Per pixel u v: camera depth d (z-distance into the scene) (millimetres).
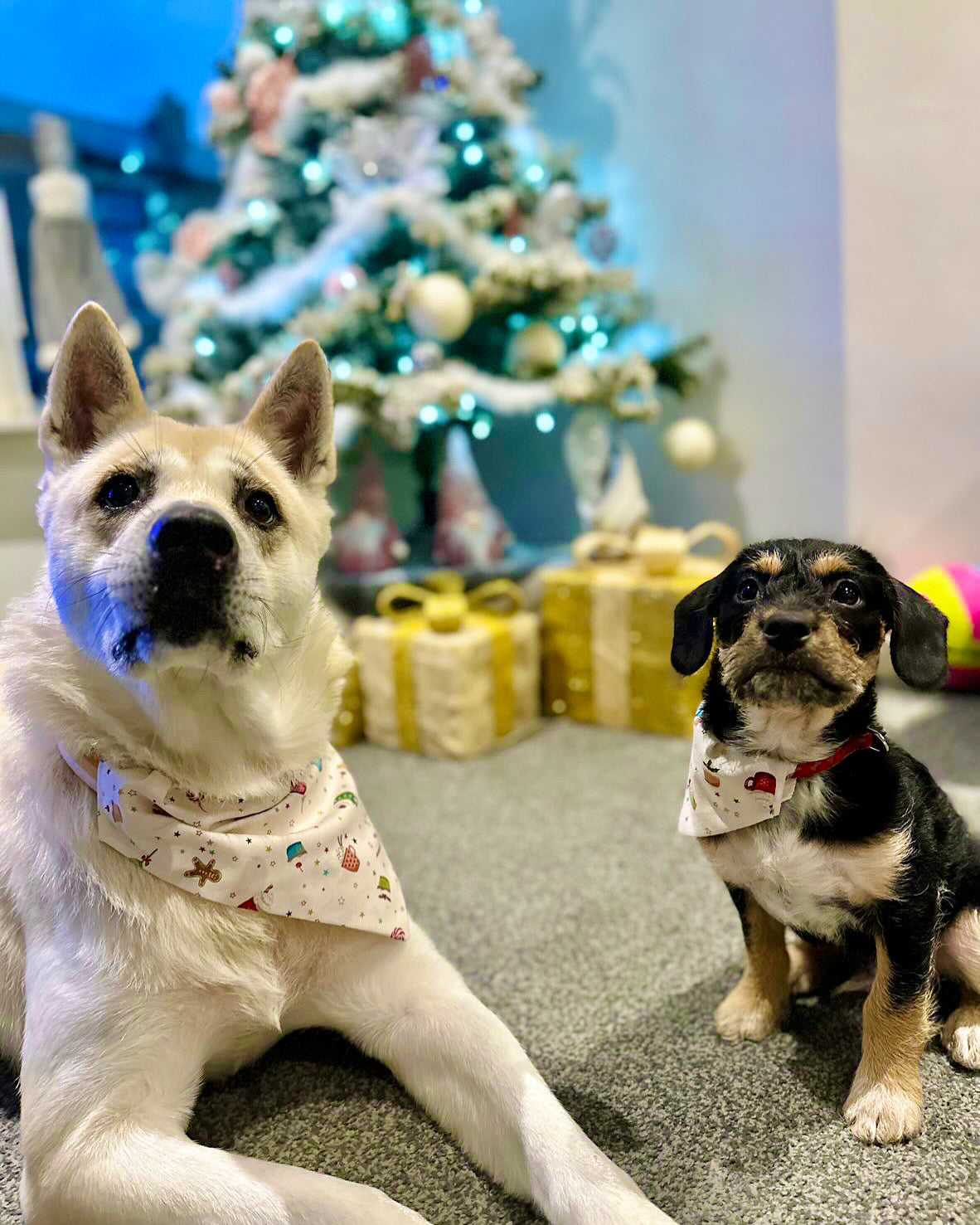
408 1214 1026
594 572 3156
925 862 1213
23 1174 1082
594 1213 1034
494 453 4254
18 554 3488
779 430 3506
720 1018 1465
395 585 3170
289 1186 1027
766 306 3459
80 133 4270
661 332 3723
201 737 1230
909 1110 1204
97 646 1168
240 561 1170
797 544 1310
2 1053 1384
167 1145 1067
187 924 1184
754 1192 1133
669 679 2951
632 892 1970
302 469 1447
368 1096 1354
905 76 2906
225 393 3031
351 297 2918
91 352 1318
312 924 1305
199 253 3217
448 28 3025
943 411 3066
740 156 3424
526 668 3072
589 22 3691
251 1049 1334
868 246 3084
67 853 1196
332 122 2984
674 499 3797
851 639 1210
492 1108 1201
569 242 3252
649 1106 1299
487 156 3150
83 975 1133
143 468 1244
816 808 1213
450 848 2250
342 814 1354
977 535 3084
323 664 1389
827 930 1333
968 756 2494
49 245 3555
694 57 3461
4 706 1334
